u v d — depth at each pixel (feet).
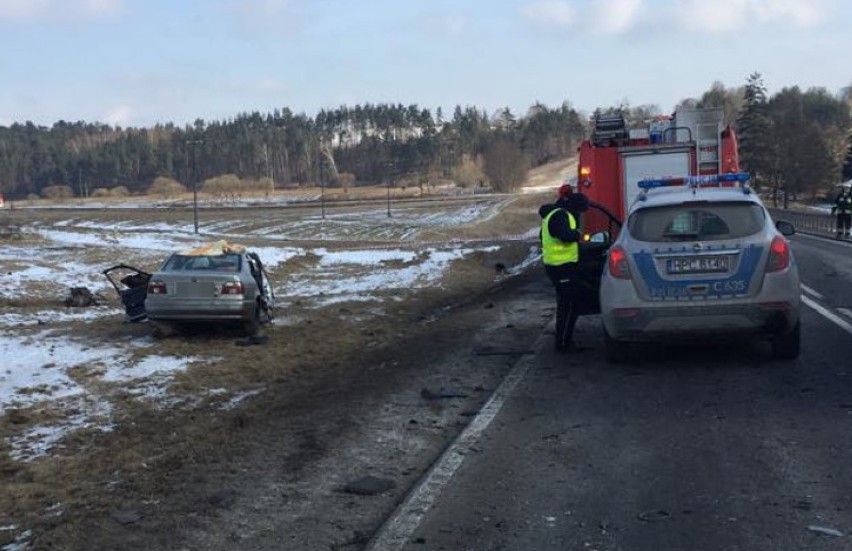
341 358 39.19
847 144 320.29
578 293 33.68
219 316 44.06
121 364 38.63
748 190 30.50
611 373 29.78
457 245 128.47
